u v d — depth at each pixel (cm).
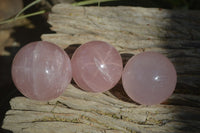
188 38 41
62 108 38
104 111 38
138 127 37
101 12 42
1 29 52
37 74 34
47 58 35
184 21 42
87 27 42
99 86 36
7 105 43
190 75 40
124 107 38
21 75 35
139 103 38
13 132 38
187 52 40
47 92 35
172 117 37
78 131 37
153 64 35
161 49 41
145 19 42
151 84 35
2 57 51
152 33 41
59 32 42
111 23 42
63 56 36
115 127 38
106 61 36
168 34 41
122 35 42
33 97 36
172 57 40
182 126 37
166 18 42
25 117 38
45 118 38
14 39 52
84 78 36
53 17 42
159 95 36
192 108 38
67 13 42
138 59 36
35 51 35
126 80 36
